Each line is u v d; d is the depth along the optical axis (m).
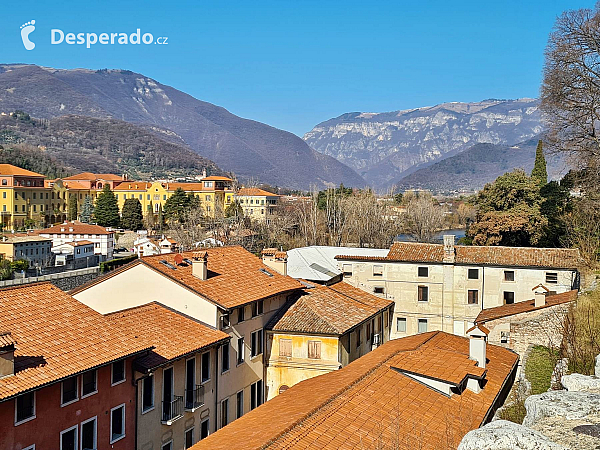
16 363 22.98
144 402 29.27
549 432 12.51
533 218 70.94
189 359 32.38
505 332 41.97
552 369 31.06
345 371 31.72
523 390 28.97
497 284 58.09
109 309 37.50
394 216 128.12
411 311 60.84
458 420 26.02
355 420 23.80
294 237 108.88
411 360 31.61
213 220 105.44
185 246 90.31
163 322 32.97
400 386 28.31
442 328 59.91
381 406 25.61
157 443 29.78
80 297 38.09
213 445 22.36
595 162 52.44
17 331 24.97
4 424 21.77
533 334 38.47
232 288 38.66
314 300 45.09
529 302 48.50
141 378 28.50
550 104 55.97
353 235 106.94
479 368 30.91
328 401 24.92
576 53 52.84
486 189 77.94
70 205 165.12
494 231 71.31
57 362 24.05
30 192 153.88
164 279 36.34
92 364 24.88
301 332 40.44
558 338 37.59
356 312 45.66
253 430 23.20
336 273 58.78
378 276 61.72
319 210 117.56
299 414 23.70
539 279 56.59
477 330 32.47
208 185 180.75
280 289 42.09
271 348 41.34
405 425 24.28
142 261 36.81
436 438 23.81
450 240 59.38
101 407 26.25
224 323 36.03
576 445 11.78
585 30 52.66
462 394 29.11
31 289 28.42
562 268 55.44
